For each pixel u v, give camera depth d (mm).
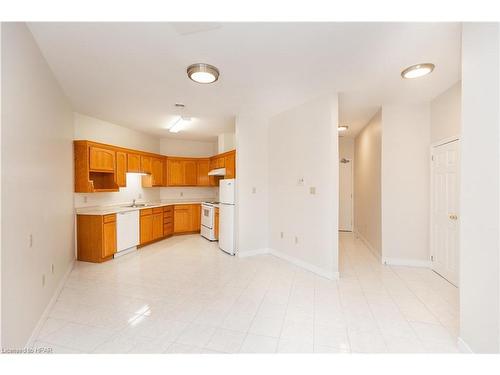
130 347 1848
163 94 3281
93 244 3955
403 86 3021
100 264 3855
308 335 1998
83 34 1957
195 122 4730
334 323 2174
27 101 1861
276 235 4320
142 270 3584
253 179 4398
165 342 1907
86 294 2771
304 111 3648
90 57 2320
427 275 3354
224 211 4602
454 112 3014
